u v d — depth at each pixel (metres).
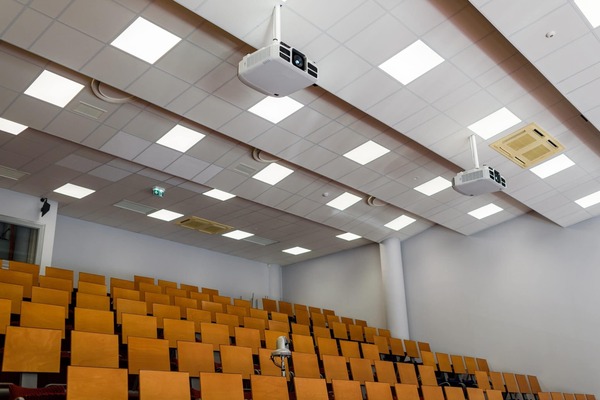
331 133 8.76
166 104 7.60
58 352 5.03
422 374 8.41
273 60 5.54
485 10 5.95
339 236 14.64
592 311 11.43
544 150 9.14
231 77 7.24
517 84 7.54
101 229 13.16
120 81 7.06
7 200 10.89
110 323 6.25
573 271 11.89
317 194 11.38
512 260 12.75
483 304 12.93
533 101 7.93
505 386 10.81
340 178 10.19
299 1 5.88
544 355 11.79
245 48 6.77
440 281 13.75
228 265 15.91
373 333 12.98
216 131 8.84
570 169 10.02
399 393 6.62
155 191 10.96
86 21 6.13
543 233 12.49
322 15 6.09
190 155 9.34
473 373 11.61
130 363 5.28
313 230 14.03
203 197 11.59
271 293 16.80
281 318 11.38
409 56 6.84
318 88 7.73
